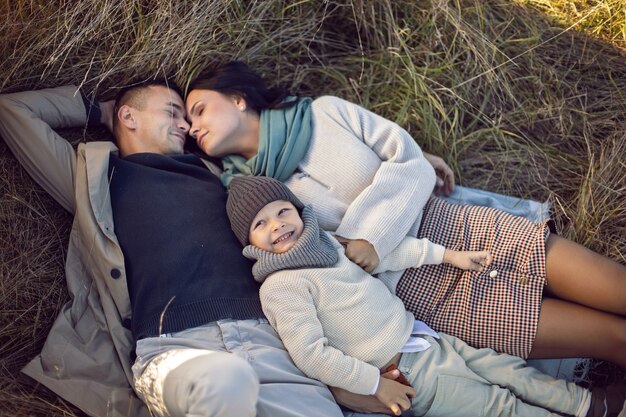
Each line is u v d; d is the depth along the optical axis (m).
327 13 2.76
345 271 1.94
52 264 2.27
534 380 1.93
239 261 2.02
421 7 2.74
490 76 2.62
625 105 2.62
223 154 2.28
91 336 2.04
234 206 2.01
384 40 2.75
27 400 2.00
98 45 2.46
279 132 2.20
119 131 2.29
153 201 2.06
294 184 2.18
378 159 2.19
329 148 2.18
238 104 2.25
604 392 1.93
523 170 2.62
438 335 2.00
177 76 2.48
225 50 2.59
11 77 2.33
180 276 1.96
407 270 2.09
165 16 2.46
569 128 2.64
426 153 2.47
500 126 2.64
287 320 1.86
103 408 1.97
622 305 1.94
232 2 2.58
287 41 2.69
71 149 2.15
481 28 2.69
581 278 1.97
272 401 1.76
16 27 2.34
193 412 1.55
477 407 1.87
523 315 1.96
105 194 2.07
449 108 2.67
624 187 2.42
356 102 2.71
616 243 2.38
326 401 1.83
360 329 1.90
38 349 2.17
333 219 2.14
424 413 1.91
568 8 2.74
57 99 2.24
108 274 2.01
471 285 2.02
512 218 2.10
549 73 2.68
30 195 2.27
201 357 1.64
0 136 2.24
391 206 2.07
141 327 1.93
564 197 2.56
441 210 2.17
